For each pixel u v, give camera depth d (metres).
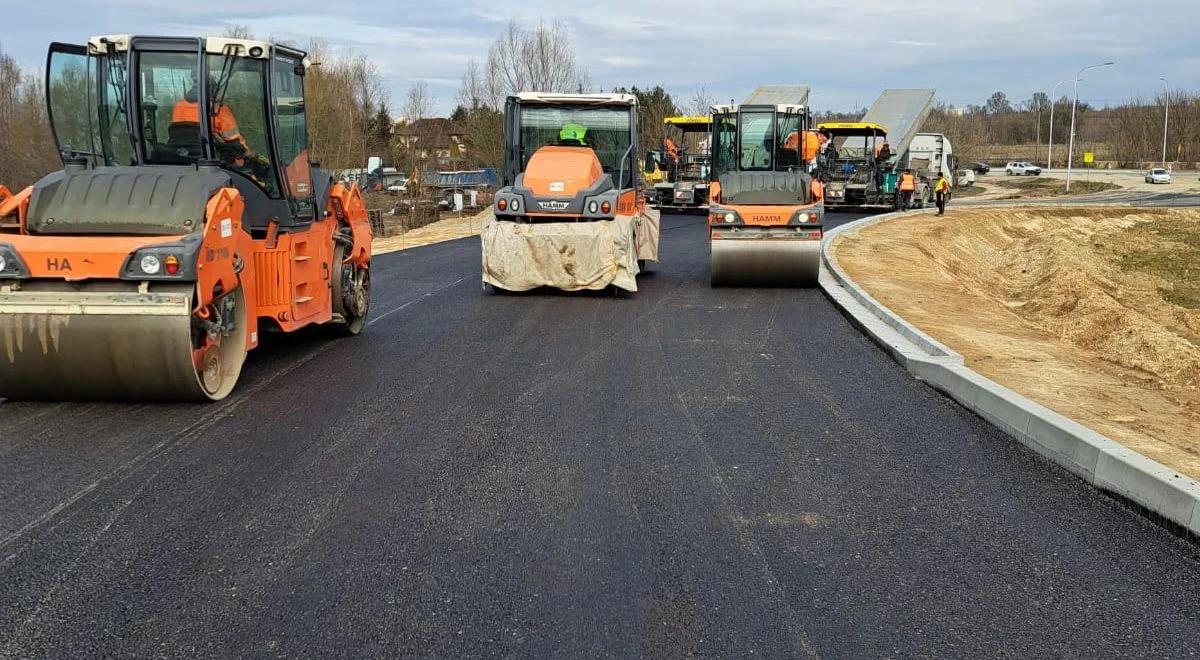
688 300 13.07
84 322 6.52
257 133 8.09
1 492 5.30
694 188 32.75
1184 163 96.44
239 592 4.18
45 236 6.80
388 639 3.80
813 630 3.93
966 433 6.77
